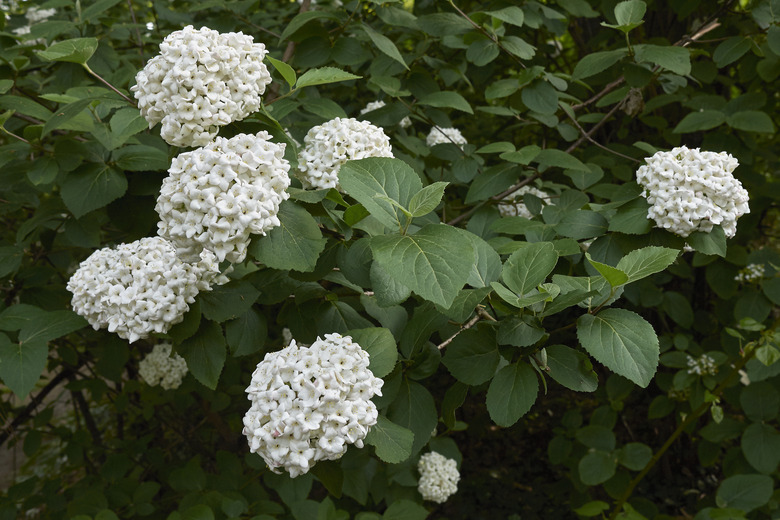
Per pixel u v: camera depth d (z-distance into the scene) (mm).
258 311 2277
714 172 2059
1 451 6715
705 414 5457
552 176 4328
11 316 2320
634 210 2174
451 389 1954
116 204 2789
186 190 1604
